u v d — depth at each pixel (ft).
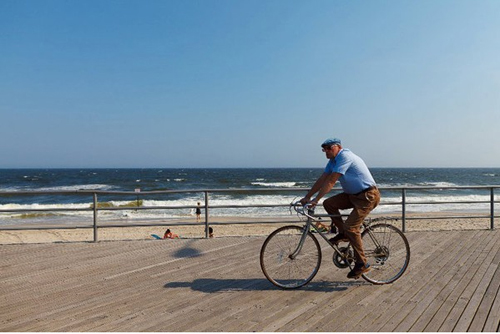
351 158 12.90
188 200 106.93
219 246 20.63
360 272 13.34
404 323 10.50
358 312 11.34
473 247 19.71
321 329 10.18
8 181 208.03
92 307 12.00
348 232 13.24
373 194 13.06
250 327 10.36
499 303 11.91
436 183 201.98
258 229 60.54
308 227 13.88
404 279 14.48
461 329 10.09
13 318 11.17
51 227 21.52
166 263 17.30
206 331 10.14
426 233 23.38
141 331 10.18
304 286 13.79
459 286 13.62
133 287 13.96
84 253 19.26
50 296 13.07
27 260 17.97
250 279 14.80
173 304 12.17
